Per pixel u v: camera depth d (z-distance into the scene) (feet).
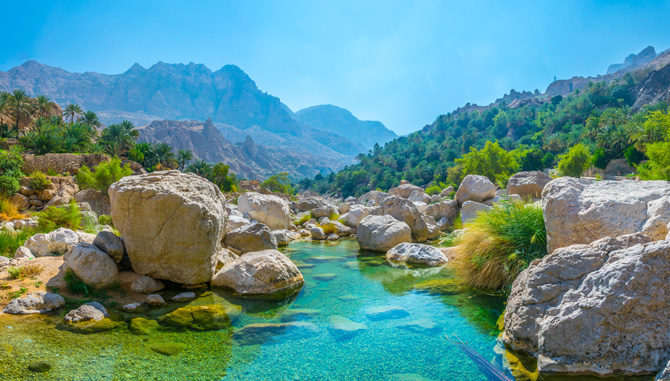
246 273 22.72
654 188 16.84
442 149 526.57
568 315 12.63
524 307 14.43
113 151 219.82
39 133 185.68
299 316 18.40
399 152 638.12
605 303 12.17
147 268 22.49
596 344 12.08
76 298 19.56
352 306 19.97
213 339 15.49
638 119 211.61
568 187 18.31
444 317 18.16
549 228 18.08
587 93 438.40
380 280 25.36
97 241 22.66
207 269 23.15
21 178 83.61
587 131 274.98
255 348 14.71
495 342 15.25
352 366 13.25
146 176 24.45
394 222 37.91
